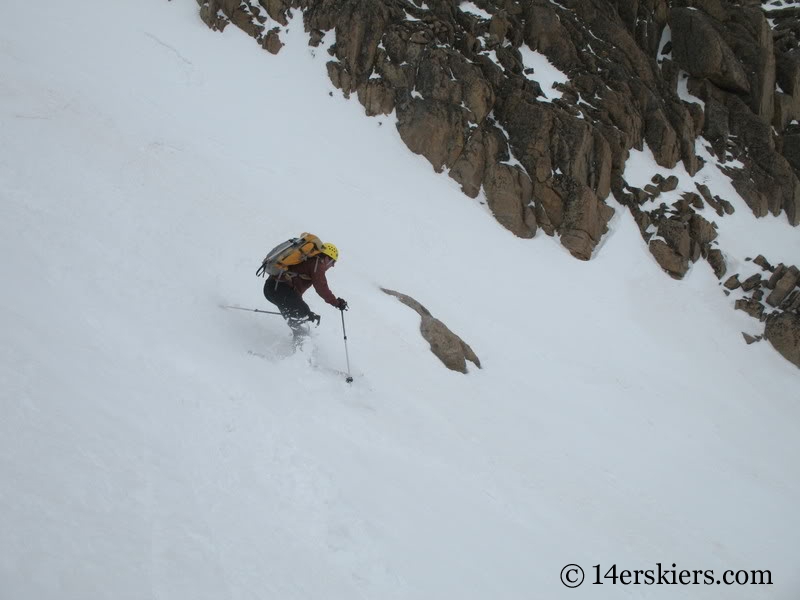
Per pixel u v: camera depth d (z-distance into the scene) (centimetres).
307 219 1391
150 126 1375
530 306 1540
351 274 1191
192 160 1299
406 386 881
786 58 2447
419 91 1884
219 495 424
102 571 306
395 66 1903
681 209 1939
